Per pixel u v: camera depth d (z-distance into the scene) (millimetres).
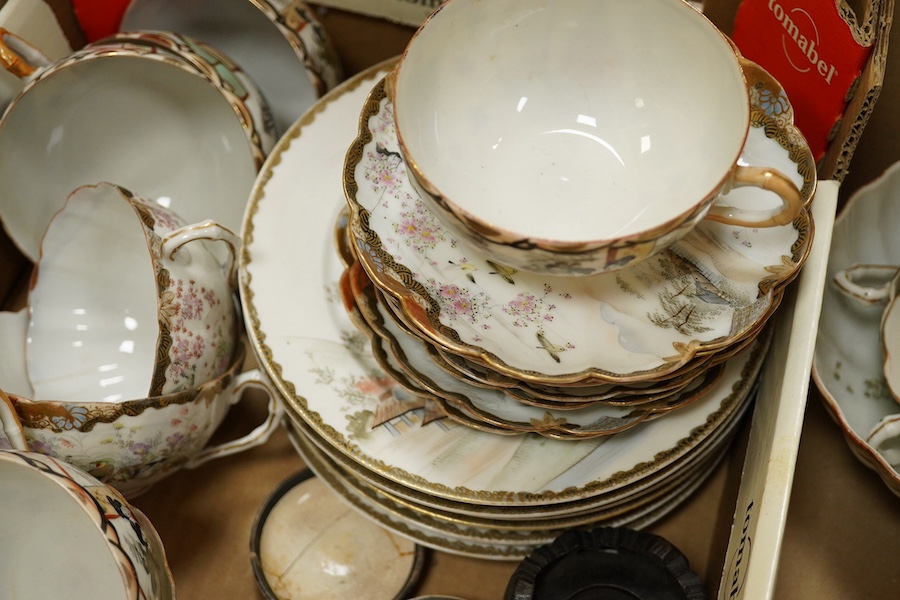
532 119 612
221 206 827
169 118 802
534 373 517
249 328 662
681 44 565
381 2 782
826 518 676
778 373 568
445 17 557
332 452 639
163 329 623
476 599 683
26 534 613
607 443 612
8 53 683
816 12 598
